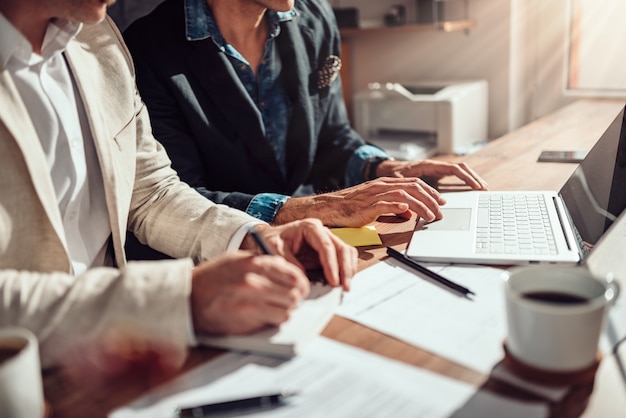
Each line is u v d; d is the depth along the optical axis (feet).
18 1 2.65
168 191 3.36
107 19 3.33
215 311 2.00
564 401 1.66
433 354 1.91
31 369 1.57
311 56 4.92
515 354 1.80
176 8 4.39
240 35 4.58
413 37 8.73
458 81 8.36
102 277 2.10
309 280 2.48
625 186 2.82
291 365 1.90
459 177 3.90
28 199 2.50
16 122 2.44
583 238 2.79
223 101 4.42
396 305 2.25
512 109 8.38
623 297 2.21
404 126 7.79
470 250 2.68
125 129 3.22
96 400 1.77
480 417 1.60
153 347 1.96
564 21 8.11
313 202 3.45
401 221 3.30
